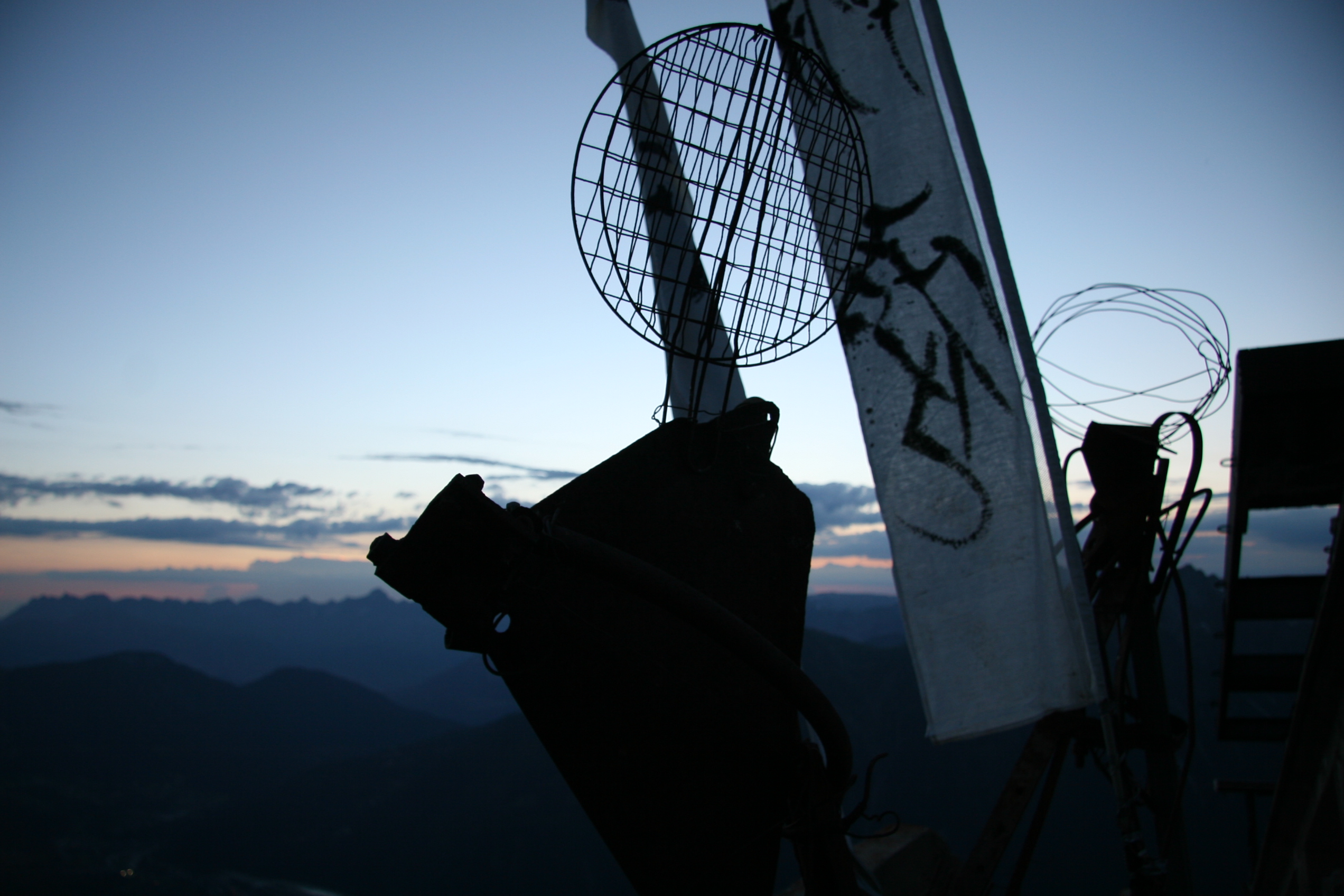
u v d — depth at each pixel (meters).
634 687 1.35
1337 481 4.11
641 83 2.00
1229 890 79.12
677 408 2.04
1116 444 2.54
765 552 1.47
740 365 1.54
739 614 1.42
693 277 1.54
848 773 1.32
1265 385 3.83
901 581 2.45
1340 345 3.70
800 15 2.65
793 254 1.58
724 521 1.45
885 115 2.52
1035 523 2.33
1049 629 2.27
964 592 2.38
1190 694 2.45
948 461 2.43
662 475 1.44
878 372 2.50
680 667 1.37
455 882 118.88
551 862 119.94
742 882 1.35
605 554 1.14
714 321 1.49
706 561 1.42
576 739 1.34
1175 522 2.51
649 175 1.97
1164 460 2.60
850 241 2.34
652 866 1.34
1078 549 2.19
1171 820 2.35
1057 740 2.31
